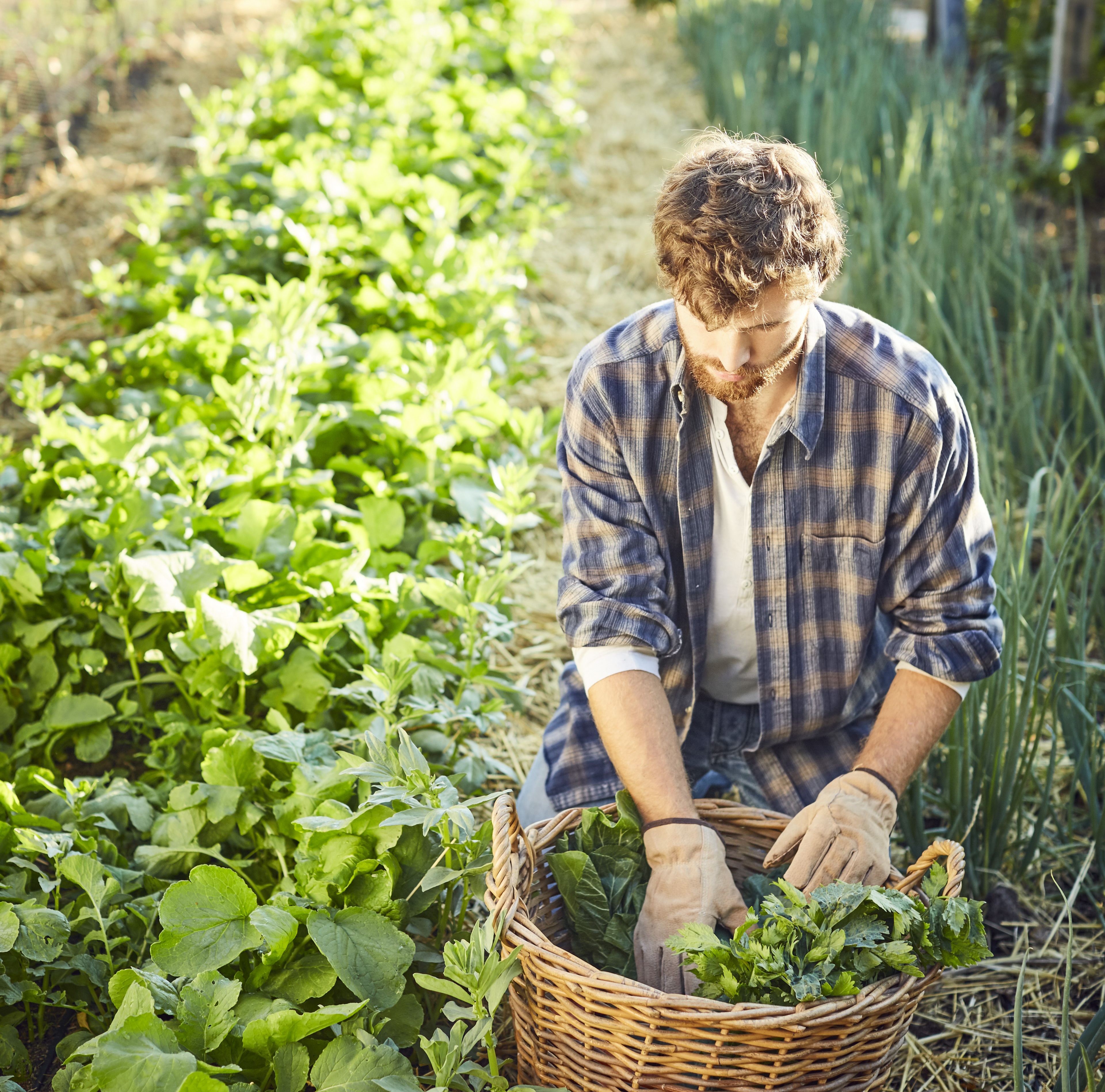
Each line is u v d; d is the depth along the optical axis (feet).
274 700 7.13
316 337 10.27
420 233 13.47
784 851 5.18
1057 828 7.21
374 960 5.04
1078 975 6.35
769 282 4.42
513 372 11.45
